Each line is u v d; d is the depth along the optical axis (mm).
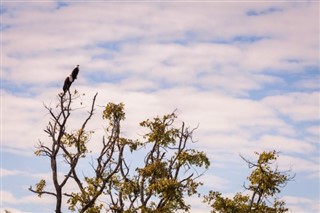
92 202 39406
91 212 39500
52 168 38688
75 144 40344
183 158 41938
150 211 40875
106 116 41875
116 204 41312
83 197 39562
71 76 37781
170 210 41062
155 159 42969
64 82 38000
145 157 43250
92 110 40844
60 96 38438
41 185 38656
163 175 42156
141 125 43312
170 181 40531
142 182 42031
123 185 41562
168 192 40656
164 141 42875
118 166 41031
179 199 40938
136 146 42438
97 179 40344
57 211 38562
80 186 39875
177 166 42375
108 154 41688
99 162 41281
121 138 42031
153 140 42812
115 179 41750
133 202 41625
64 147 40312
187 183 41438
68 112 38562
